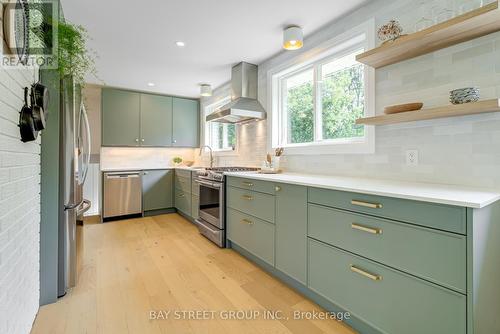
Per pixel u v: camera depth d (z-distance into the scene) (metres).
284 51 2.84
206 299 1.80
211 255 2.59
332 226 1.56
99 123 4.27
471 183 1.48
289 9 2.07
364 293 1.38
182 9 2.04
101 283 2.01
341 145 2.23
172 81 3.89
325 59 2.52
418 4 1.71
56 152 1.77
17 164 1.24
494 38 1.40
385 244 1.27
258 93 3.28
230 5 1.99
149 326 1.51
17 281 1.25
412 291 1.16
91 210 4.24
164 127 4.61
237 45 2.69
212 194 3.02
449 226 1.04
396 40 1.56
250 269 2.27
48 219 1.73
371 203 1.33
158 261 2.43
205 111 4.79
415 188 1.38
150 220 3.99
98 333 1.45
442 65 1.61
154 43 2.62
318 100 2.62
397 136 1.84
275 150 2.89
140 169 4.16
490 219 1.08
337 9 2.08
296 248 1.83
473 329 0.98
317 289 1.67
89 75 3.56
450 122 1.57
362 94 2.25
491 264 1.09
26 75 1.36
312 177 2.14
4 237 1.08
